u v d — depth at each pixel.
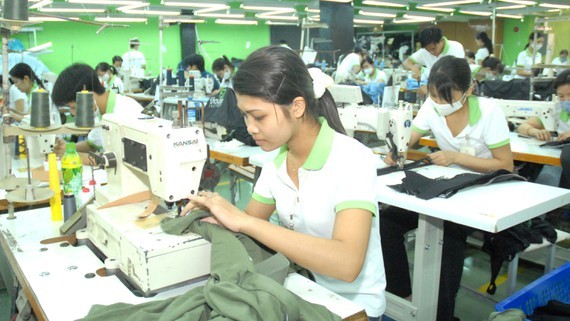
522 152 3.05
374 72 7.31
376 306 1.35
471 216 1.74
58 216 1.79
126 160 1.49
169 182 1.29
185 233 1.28
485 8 11.02
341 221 1.17
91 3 8.59
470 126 2.56
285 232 1.17
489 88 4.65
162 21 4.56
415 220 2.38
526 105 3.43
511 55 13.93
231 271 1.04
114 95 2.58
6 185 1.73
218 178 1.83
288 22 14.77
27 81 3.50
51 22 11.52
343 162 1.23
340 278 1.13
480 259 3.29
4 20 1.69
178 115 1.41
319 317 1.01
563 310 1.75
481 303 2.75
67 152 1.83
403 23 14.24
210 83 6.15
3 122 1.86
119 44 12.64
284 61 1.12
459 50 4.76
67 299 1.18
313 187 1.29
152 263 1.18
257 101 1.10
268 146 1.18
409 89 4.98
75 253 1.48
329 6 8.31
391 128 2.46
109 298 1.19
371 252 1.32
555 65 3.84
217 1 10.41
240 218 1.22
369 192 1.19
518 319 1.39
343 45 8.48
